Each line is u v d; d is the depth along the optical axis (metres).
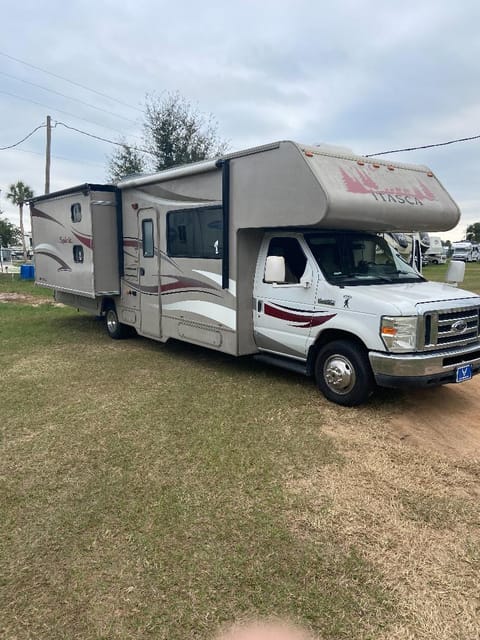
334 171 5.39
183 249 7.17
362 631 2.47
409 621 2.53
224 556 3.02
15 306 14.46
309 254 5.74
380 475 4.00
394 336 4.82
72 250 9.43
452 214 6.39
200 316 6.99
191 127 24.56
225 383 6.38
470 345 5.28
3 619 2.55
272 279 5.48
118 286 8.92
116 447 4.51
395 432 4.83
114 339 9.42
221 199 6.38
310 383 6.33
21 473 4.04
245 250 6.27
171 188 7.30
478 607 2.62
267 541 3.16
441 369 4.91
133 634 2.46
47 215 10.42
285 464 4.18
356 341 5.36
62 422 5.10
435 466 4.16
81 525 3.33
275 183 5.60
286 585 2.78
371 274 5.98
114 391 6.10
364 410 5.38
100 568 2.92
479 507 3.55
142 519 3.39
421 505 3.57
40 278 11.18
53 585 2.78
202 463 4.20
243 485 3.85
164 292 7.71
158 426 4.98
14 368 7.21
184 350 8.43
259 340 6.45
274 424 5.02
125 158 24.88
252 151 5.82
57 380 6.59
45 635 2.45
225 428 4.92
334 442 4.60
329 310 5.45
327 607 2.62
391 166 6.12
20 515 3.45
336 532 3.25
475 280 21.88
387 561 2.97
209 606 2.63
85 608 2.62
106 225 8.66
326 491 3.76
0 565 2.94
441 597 2.69
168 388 6.20
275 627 2.50
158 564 2.95
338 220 5.25
